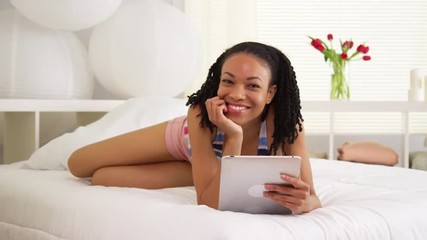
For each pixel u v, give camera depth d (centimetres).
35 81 222
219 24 293
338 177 165
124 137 154
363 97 334
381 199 126
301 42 331
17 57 219
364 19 334
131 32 233
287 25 331
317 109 267
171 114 197
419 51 336
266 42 330
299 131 131
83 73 238
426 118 334
